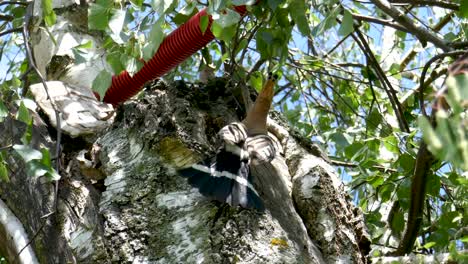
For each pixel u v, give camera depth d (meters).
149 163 5.75
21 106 5.62
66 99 6.78
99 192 5.87
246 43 7.24
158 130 5.81
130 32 5.80
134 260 5.32
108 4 5.44
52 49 7.53
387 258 6.22
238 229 5.35
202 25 5.71
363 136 8.59
